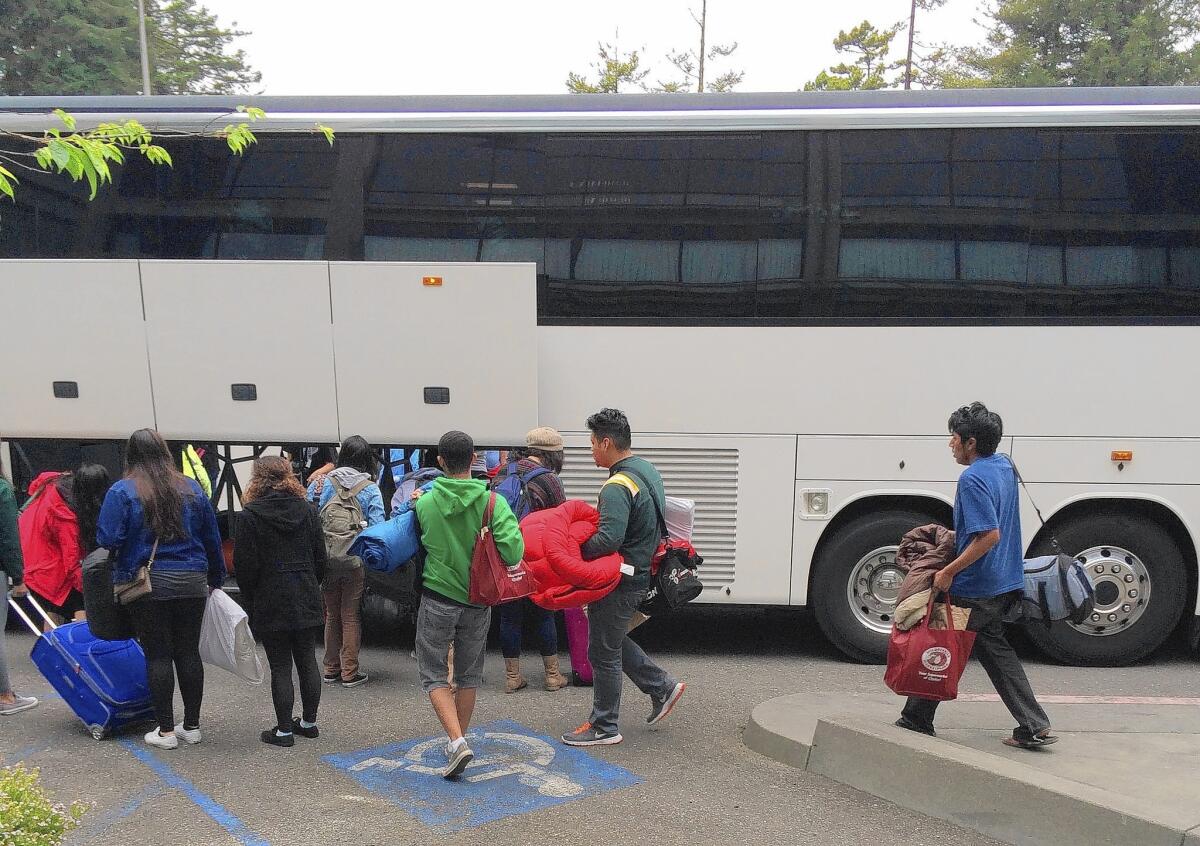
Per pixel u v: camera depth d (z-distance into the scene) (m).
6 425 7.10
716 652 7.34
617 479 5.12
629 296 6.88
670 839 4.14
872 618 6.99
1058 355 6.66
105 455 7.39
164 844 4.10
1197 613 6.88
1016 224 6.68
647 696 6.25
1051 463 6.70
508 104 6.97
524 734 5.48
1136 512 6.84
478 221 6.96
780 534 6.88
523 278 6.72
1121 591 6.85
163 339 6.95
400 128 6.96
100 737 5.37
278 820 4.33
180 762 5.03
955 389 6.72
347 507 6.21
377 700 6.10
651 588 5.32
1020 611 4.90
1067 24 43.75
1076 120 6.62
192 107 7.09
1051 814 4.00
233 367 6.93
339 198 7.03
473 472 6.98
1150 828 3.73
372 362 6.86
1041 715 4.89
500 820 4.33
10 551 5.60
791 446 6.83
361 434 6.92
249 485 5.26
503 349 6.79
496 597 4.71
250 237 7.09
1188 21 42.16
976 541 4.59
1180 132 6.61
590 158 6.89
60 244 7.19
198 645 5.28
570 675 6.68
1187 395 6.62
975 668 6.93
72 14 38.25
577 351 6.92
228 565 7.36
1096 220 6.65
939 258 6.72
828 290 6.77
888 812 4.42
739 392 6.84
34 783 3.33
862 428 6.78
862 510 6.98
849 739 4.76
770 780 4.80
